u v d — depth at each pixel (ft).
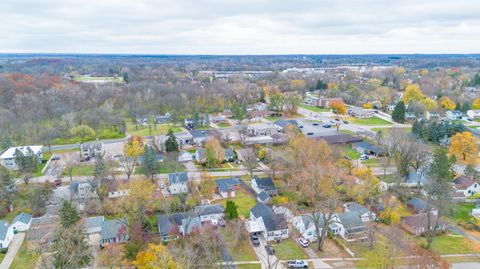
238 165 331.16
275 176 296.51
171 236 193.36
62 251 165.78
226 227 202.08
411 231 215.10
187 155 344.28
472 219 232.73
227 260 169.68
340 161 305.53
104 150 353.31
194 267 165.17
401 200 256.93
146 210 222.89
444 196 220.64
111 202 239.50
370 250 187.52
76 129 394.73
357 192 244.63
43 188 247.91
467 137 336.49
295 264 176.55
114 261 170.09
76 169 315.99
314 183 232.73
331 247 197.57
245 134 404.98
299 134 359.87
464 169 305.73
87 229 204.23
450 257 186.39
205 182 265.34
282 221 209.15
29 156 303.68
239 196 266.77
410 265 155.02
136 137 372.38
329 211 205.57
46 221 210.79
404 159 285.02
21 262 184.03
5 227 203.82
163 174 306.35
